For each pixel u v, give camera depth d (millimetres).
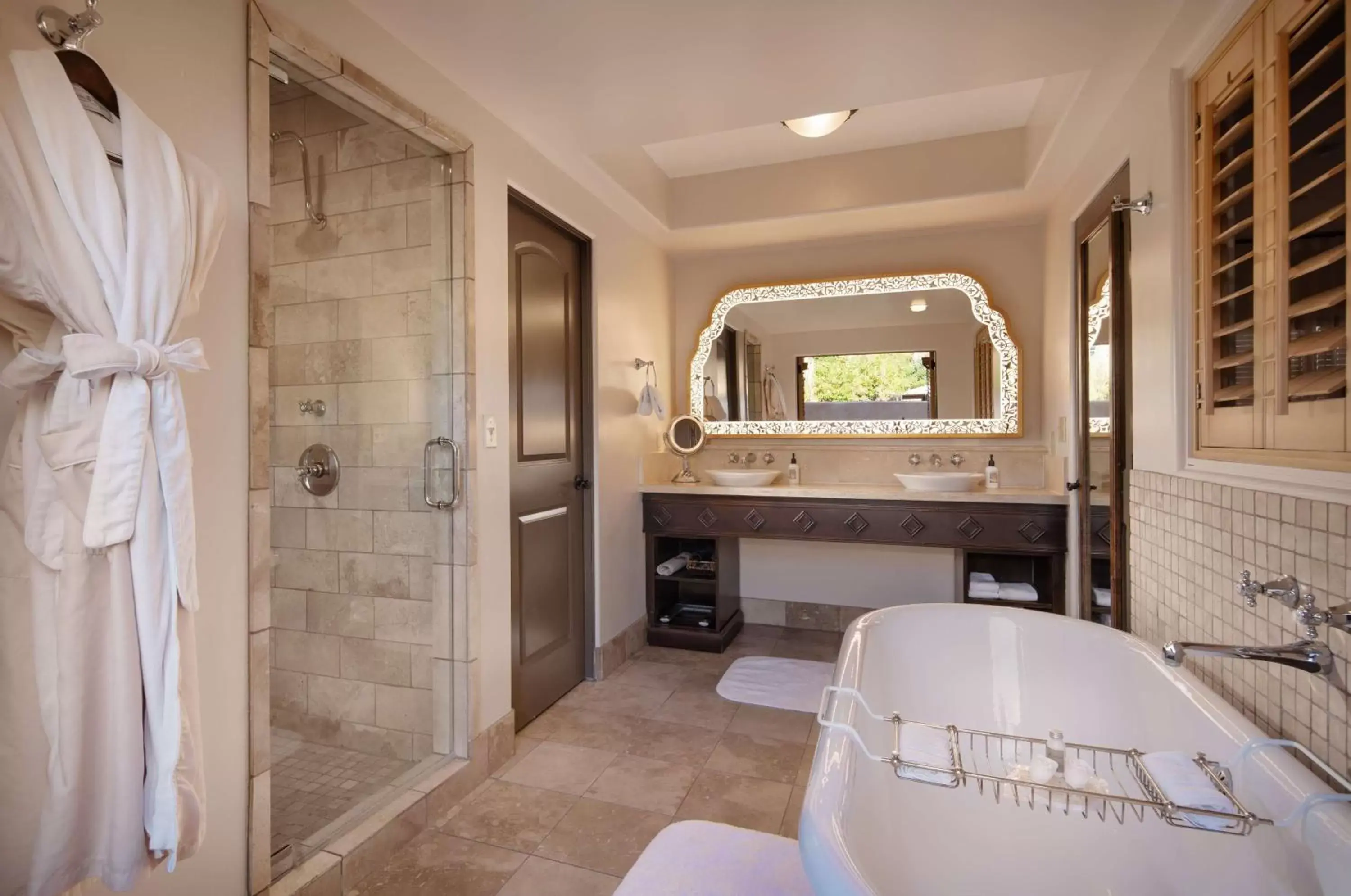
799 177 3516
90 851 1115
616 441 3453
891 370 3904
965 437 3775
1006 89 2803
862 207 3410
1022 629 2156
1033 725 2072
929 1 1812
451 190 2270
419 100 2059
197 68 1421
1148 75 2018
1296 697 1332
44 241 1068
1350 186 1126
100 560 1124
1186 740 1534
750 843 1845
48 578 1116
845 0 1804
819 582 4066
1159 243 1949
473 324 2285
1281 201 1338
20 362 1091
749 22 1900
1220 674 1633
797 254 4062
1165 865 1385
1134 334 2182
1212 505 1667
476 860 1884
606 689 3121
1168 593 1935
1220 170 1646
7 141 1047
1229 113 1604
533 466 2814
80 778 1097
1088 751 1859
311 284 2369
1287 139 1328
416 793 2035
